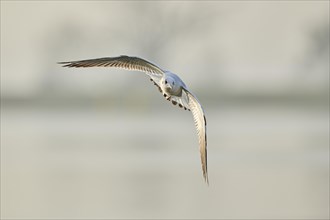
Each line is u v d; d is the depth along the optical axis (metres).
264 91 91.44
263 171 33.69
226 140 47.41
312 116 67.69
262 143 45.03
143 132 54.69
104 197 27.59
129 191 28.80
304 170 33.75
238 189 29.20
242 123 62.12
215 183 30.69
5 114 73.94
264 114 70.88
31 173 33.59
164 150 41.62
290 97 85.94
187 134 52.62
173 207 25.67
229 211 24.98
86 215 24.50
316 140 46.19
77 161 37.44
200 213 24.73
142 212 24.84
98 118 68.25
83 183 30.77
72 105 80.38
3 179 31.91
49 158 38.66
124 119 67.12
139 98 77.12
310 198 27.14
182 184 30.45
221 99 86.69
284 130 55.09
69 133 54.59
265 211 24.95
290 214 24.39
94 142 46.66
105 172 33.62
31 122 64.88
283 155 38.97
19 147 44.25
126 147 43.22
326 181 30.64
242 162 36.72
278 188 29.19
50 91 90.19
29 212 25.09
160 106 76.38
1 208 25.77
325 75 105.00
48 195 28.19
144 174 33.09
